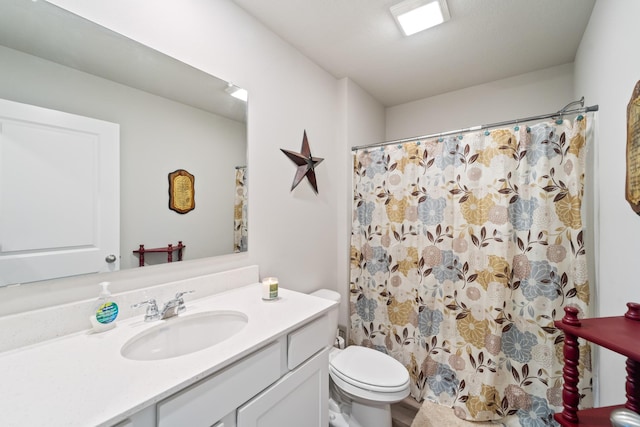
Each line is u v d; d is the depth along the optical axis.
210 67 1.28
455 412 1.65
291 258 1.73
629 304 0.79
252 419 0.81
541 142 1.47
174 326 1.01
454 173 1.75
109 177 0.98
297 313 1.06
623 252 1.04
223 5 1.33
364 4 1.41
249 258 1.46
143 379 0.64
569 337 0.78
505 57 1.91
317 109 1.97
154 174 1.10
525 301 1.52
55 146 0.86
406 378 1.38
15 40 0.79
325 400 1.13
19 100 0.79
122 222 1.01
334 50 1.80
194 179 1.23
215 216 1.31
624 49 1.01
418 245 1.89
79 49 0.91
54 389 0.61
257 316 1.03
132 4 1.03
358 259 2.15
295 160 1.75
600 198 1.30
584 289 1.36
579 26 1.57
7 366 0.69
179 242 1.18
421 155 1.88
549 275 1.46
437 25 1.56
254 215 1.49
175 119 1.16
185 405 0.66
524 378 1.51
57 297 0.87
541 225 1.47
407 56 1.89
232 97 1.38
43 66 0.84
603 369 1.21
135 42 1.03
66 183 0.88
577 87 1.82
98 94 0.95
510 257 1.54
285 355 0.95
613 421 0.62
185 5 1.19
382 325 2.04
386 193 2.03
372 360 1.54
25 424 0.50
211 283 1.25
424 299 1.82
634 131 0.90
